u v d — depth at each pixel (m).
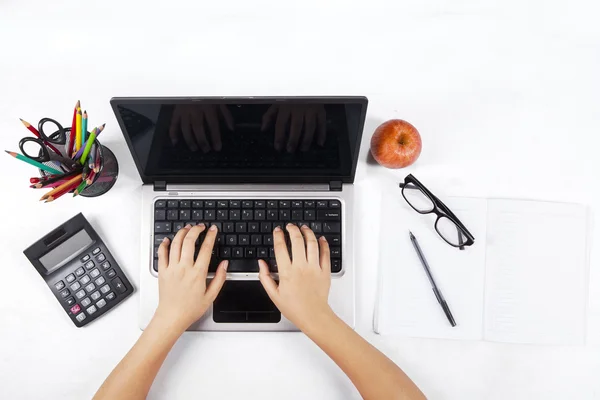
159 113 0.56
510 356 0.70
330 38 0.74
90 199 0.71
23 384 0.69
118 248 0.70
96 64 0.72
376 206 0.72
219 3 0.73
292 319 0.64
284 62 0.73
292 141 0.61
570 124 0.74
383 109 0.73
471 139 0.73
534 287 0.71
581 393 0.70
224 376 0.69
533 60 0.74
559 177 0.73
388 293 0.71
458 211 0.72
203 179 0.68
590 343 0.71
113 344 0.69
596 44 0.74
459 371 0.70
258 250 0.68
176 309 0.64
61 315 0.69
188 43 0.73
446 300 0.71
